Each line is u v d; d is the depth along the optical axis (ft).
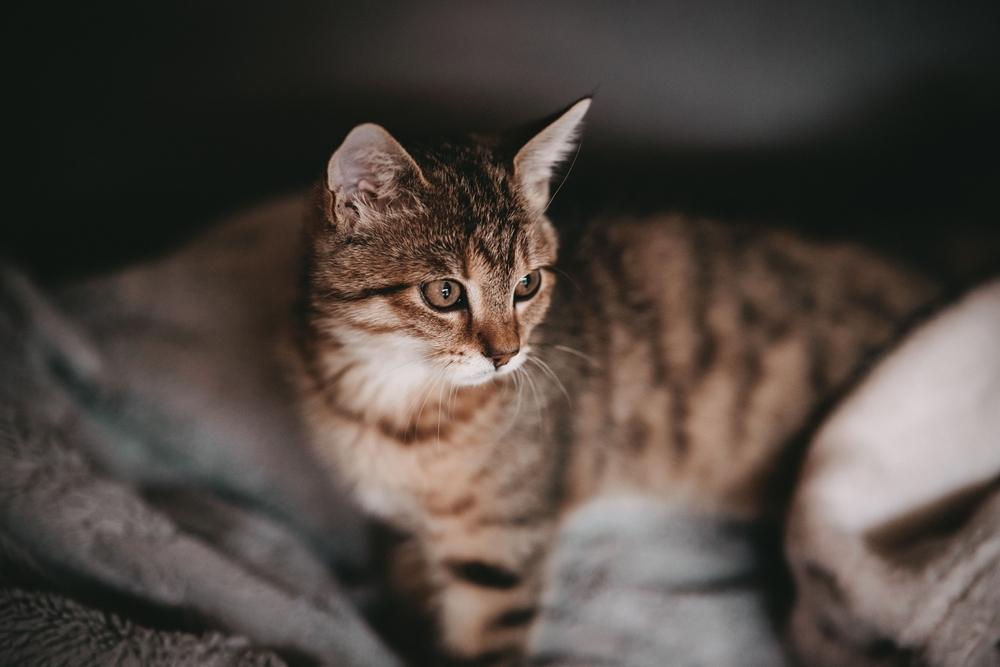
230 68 1.49
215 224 1.61
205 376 1.45
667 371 1.34
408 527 1.34
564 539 1.39
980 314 1.25
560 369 1.26
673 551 1.42
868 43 1.38
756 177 1.47
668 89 1.44
